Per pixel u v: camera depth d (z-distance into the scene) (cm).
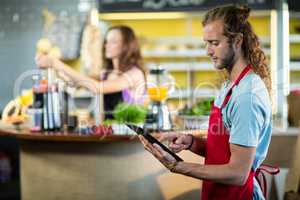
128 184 289
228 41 192
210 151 207
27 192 313
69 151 294
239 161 184
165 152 200
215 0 543
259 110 186
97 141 281
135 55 471
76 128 308
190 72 559
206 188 213
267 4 543
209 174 187
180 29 583
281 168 324
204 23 199
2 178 504
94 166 290
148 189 289
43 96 306
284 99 409
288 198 298
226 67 200
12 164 516
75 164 294
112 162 288
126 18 572
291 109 360
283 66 503
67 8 596
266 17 558
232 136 187
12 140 518
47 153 301
